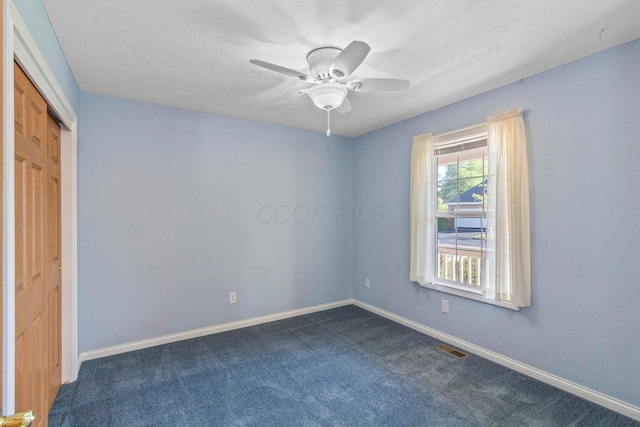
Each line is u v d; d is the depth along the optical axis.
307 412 2.01
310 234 3.99
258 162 3.58
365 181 4.12
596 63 2.07
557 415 1.96
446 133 3.03
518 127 2.42
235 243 3.44
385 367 2.58
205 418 1.95
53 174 2.10
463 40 1.93
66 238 2.34
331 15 1.68
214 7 1.60
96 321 2.73
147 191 2.95
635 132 1.92
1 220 0.83
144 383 2.33
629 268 1.94
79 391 2.22
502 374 2.46
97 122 2.72
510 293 2.47
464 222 2.99
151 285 2.98
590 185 2.10
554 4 1.59
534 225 2.39
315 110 3.19
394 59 2.16
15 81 1.26
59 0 1.53
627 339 1.95
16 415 0.74
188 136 3.15
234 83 2.52
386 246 3.80
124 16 1.67
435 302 3.20
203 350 2.90
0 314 0.83
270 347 2.96
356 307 4.21
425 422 1.91
